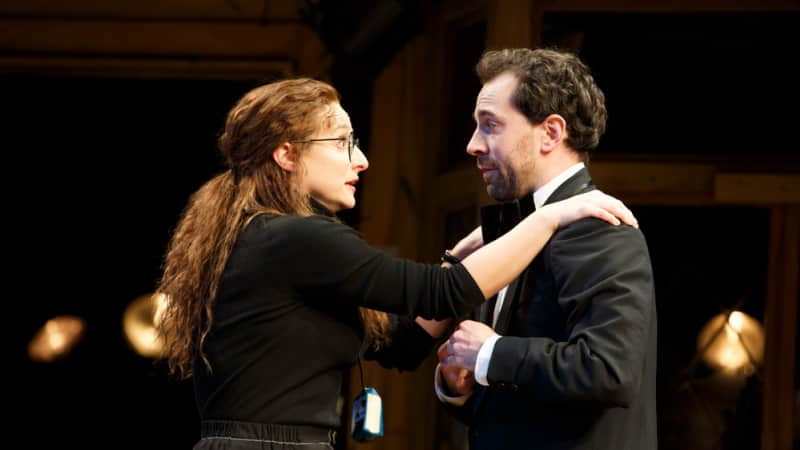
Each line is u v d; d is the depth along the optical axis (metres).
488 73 5.82
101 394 17.00
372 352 6.44
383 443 12.98
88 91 16.48
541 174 5.69
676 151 11.48
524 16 11.11
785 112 11.36
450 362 5.44
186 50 15.33
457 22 12.54
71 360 17.02
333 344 5.34
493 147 5.70
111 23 15.33
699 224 11.59
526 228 5.39
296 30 15.01
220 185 5.63
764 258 11.52
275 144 5.50
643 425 5.41
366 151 13.69
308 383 5.28
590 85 5.74
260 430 5.17
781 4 11.07
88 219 16.94
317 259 5.20
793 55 11.31
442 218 12.40
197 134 16.67
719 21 11.29
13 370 16.92
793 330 11.38
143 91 16.48
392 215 13.59
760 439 11.39
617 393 4.96
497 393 5.54
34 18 15.34
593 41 11.44
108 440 16.94
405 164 13.43
